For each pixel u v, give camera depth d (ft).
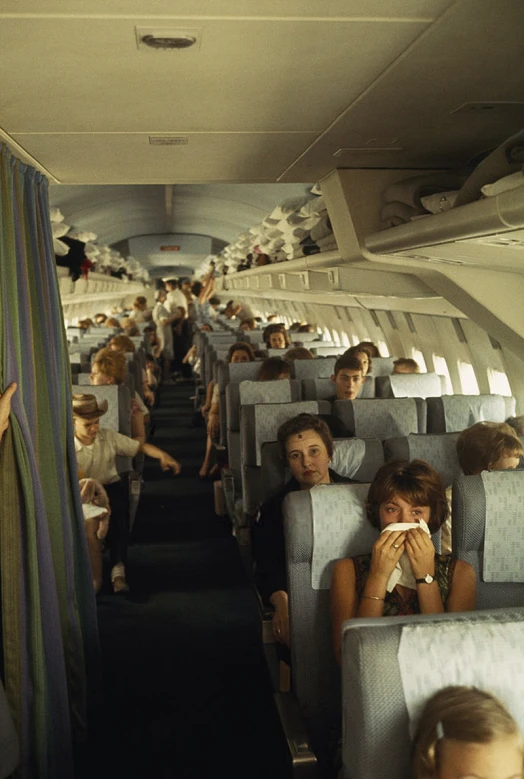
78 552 11.43
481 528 8.23
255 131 10.98
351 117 10.19
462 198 9.82
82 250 26.11
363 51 7.51
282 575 11.53
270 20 6.66
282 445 11.92
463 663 5.01
